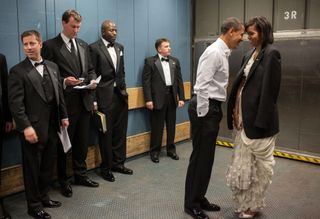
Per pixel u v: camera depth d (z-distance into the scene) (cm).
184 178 384
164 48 435
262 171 270
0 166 296
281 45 464
